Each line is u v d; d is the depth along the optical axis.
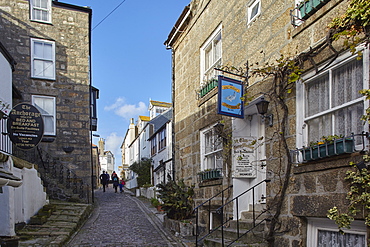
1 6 13.52
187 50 9.83
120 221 10.16
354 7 3.80
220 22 7.74
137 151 34.56
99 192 22.70
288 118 5.07
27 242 6.51
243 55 6.64
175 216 8.79
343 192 3.90
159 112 33.09
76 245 6.94
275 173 5.26
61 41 14.20
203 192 8.20
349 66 4.13
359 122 3.94
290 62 4.76
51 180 12.30
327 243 4.39
